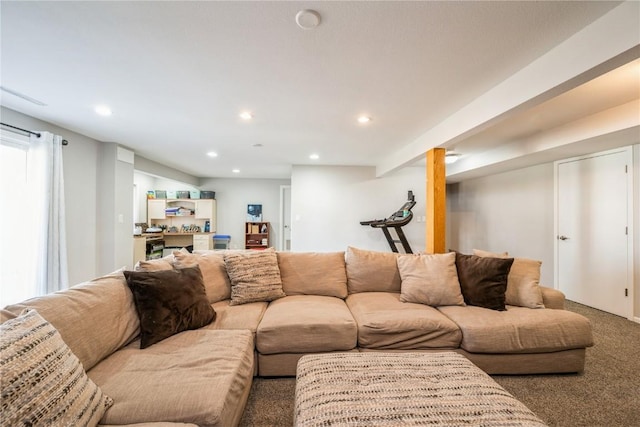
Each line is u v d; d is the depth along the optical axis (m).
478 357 1.92
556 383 1.90
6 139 2.61
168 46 1.65
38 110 2.65
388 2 1.30
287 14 1.38
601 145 3.13
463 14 1.38
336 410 1.05
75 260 3.36
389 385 1.21
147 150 4.28
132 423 1.02
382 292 2.57
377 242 5.69
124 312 1.58
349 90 2.23
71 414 0.89
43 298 1.28
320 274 2.56
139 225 5.94
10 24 1.44
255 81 2.08
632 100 2.43
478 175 5.41
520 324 1.93
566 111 2.68
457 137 2.75
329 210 5.62
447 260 2.41
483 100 2.30
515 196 4.75
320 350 1.88
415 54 1.73
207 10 1.35
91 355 1.30
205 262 2.37
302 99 2.40
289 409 1.64
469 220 6.05
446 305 2.27
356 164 5.50
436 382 1.23
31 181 2.79
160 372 1.27
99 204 3.73
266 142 3.80
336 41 1.60
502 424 0.98
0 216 2.62
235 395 1.27
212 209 7.09
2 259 2.63
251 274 2.35
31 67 1.88
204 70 1.92
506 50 1.69
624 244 3.20
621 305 3.22
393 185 5.69
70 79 2.05
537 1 1.30
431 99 2.41
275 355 1.89
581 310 3.43
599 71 1.50
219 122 2.98
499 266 2.25
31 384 0.83
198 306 1.84
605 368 2.09
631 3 1.30
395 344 1.91
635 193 3.09
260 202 7.52
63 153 3.20
